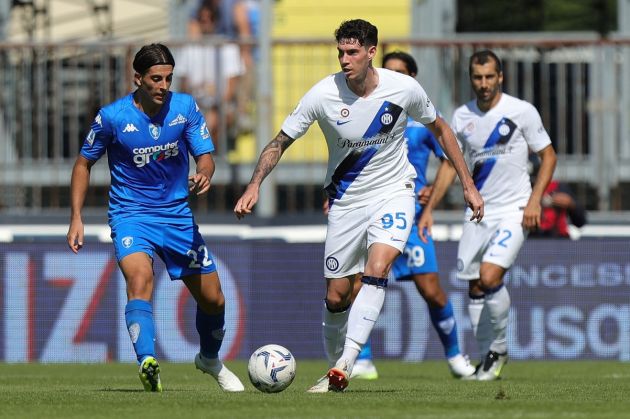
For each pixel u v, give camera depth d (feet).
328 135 82.64
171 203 80.74
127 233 79.25
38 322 144.25
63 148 170.30
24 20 200.13
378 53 167.32
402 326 144.05
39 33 200.95
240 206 79.10
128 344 144.25
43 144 170.50
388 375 118.42
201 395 76.48
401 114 81.61
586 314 143.43
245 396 75.41
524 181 105.70
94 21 203.00
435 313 115.34
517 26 253.85
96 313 144.25
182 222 80.74
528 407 69.00
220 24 206.28
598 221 165.89
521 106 104.63
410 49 169.07
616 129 167.53
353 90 80.94
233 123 170.60
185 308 143.13
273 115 164.35
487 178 105.60
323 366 132.26
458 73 167.63
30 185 170.19
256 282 145.28
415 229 115.24
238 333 144.97
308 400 72.13
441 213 165.48
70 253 144.36
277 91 170.71
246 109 170.81
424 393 81.56
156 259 143.02
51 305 144.25
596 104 167.02
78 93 170.09
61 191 169.99
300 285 145.18
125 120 79.25
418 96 81.97
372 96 80.94
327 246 84.64
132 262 78.13
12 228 167.02
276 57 169.99
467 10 251.19
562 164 167.32
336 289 85.56
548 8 255.50
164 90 77.46
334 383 78.84
